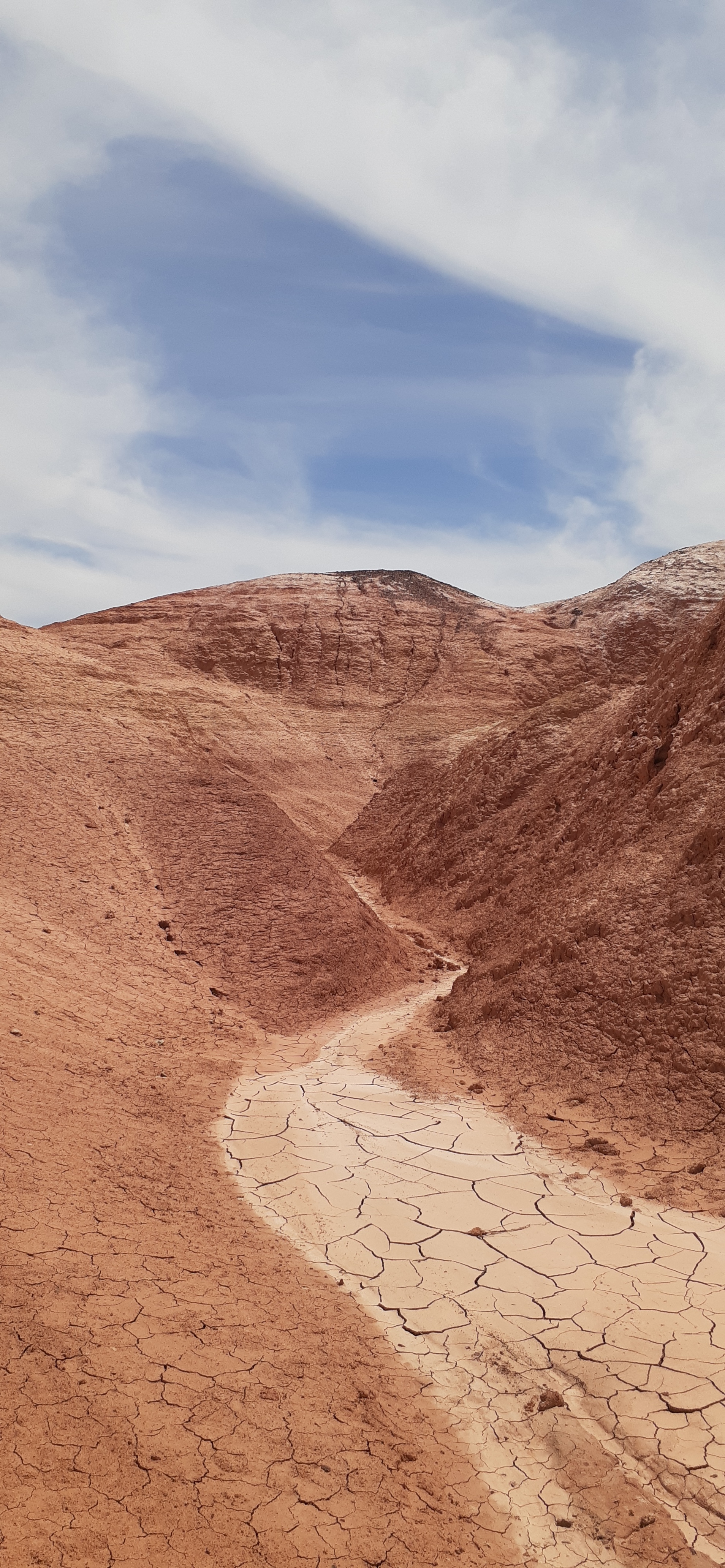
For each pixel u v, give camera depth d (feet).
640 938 32.22
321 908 47.70
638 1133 25.43
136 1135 23.31
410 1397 14.33
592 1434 13.78
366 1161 24.21
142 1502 10.32
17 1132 20.33
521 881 53.88
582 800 53.31
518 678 187.32
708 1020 27.32
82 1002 33.27
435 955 55.57
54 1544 9.21
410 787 93.40
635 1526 12.00
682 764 39.73
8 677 63.57
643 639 199.11
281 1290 16.90
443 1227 20.49
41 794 50.65
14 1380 11.86
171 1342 13.94
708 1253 19.20
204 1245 18.03
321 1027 39.01
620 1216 21.15
